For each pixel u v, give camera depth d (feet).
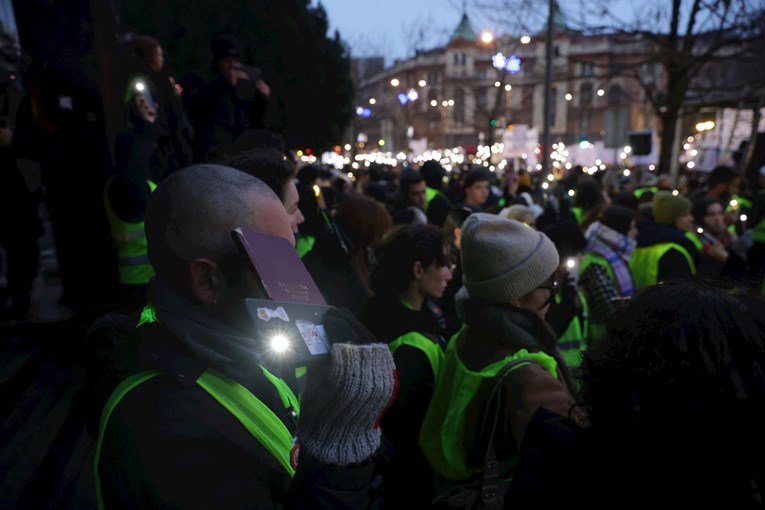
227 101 10.30
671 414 2.73
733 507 2.68
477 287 5.82
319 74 65.05
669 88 38.14
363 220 9.85
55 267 12.72
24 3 11.18
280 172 5.80
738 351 2.77
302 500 2.83
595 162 68.64
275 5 45.57
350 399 2.80
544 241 5.97
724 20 34.22
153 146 9.40
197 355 2.84
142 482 2.55
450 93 199.41
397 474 6.53
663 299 3.03
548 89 31.58
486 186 18.62
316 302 3.02
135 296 4.13
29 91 11.55
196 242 2.93
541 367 5.37
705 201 18.95
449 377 6.15
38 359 8.98
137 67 9.66
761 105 36.52
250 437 2.81
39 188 11.66
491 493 5.42
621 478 2.89
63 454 7.02
